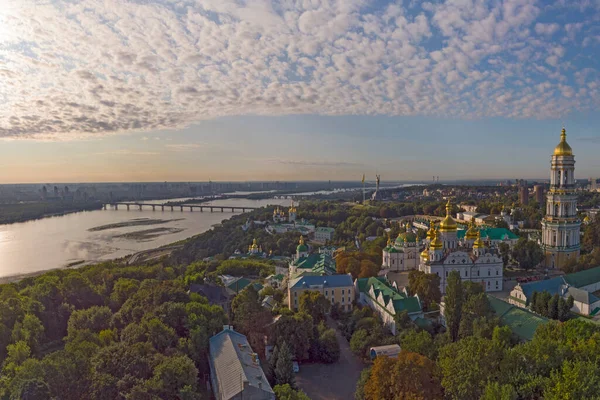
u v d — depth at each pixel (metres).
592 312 154.25
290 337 138.12
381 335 145.88
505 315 137.50
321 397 121.56
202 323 124.06
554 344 94.19
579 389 78.12
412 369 96.56
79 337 116.50
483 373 90.00
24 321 130.88
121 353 100.31
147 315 124.44
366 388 105.38
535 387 86.19
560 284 181.00
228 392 94.31
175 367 95.75
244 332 140.12
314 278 195.25
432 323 157.38
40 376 90.12
